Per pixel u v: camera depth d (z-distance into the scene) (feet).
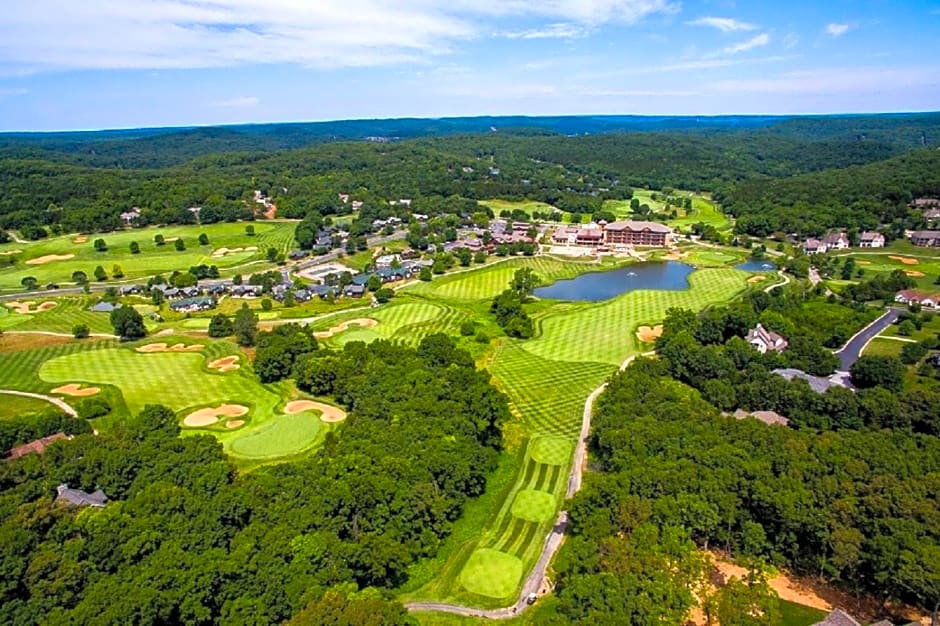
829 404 373.40
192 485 286.66
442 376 406.00
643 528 240.94
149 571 217.36
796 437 312.91
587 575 223.30
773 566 258.16
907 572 219.00
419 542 274.98
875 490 260.62
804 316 573.33
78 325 600.39
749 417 341.82
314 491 269.85
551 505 318.04
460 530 299.38
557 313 653.71
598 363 513.86
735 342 490.49
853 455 293.23
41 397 446.60
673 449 299.38
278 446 371.56
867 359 439.22
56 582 215.92
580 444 379.35
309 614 199.72
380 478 278.67
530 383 474.08
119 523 243.60
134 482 292.81
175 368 500.33
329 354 469.98
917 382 451.53
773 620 209.05
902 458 288.10
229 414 418.10
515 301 631.97
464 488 316.60
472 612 247.09
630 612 204.44
